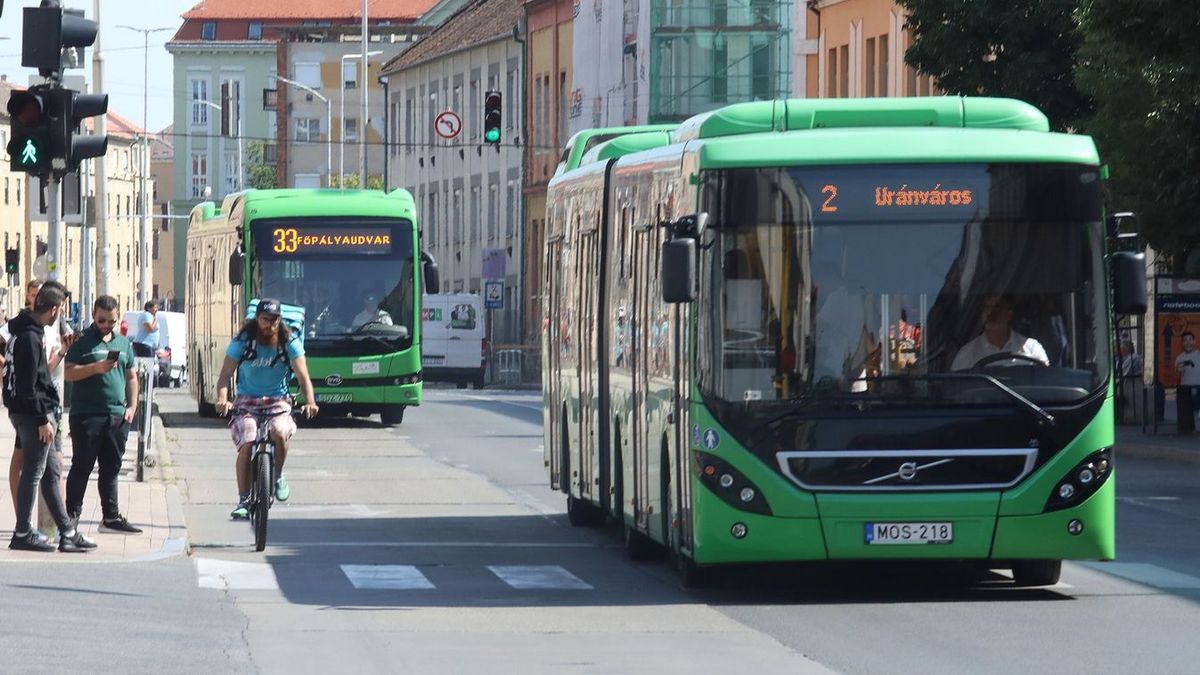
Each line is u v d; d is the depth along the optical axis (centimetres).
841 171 3228
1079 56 7906
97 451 4188
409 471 6366
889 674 2544
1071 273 3231
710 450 3216
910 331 3209
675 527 3444
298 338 4262
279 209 8319
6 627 2889
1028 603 3272
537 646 2812
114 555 3884
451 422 9138
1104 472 3225
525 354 16612
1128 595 3372
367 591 3491
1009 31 8588
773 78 14888
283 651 2745
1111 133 7744
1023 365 3216
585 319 4362
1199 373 8062
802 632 2948
